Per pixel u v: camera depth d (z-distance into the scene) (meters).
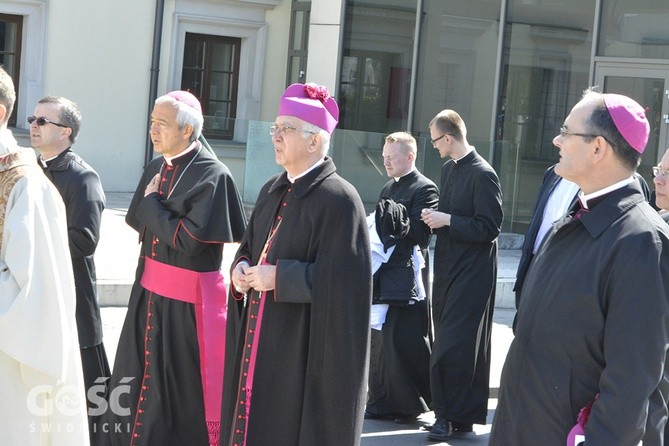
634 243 4.43
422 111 21.50
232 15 24.27
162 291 7.13
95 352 7.64
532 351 4.62
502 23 20.20
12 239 4.87
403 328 9.30
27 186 4.95
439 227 8.88
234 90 24.77
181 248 6.95
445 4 21.09
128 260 14.59
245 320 6.15
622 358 4.34
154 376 7.14
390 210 8.91
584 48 19.27
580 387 4.52
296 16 24.92
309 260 5.92
